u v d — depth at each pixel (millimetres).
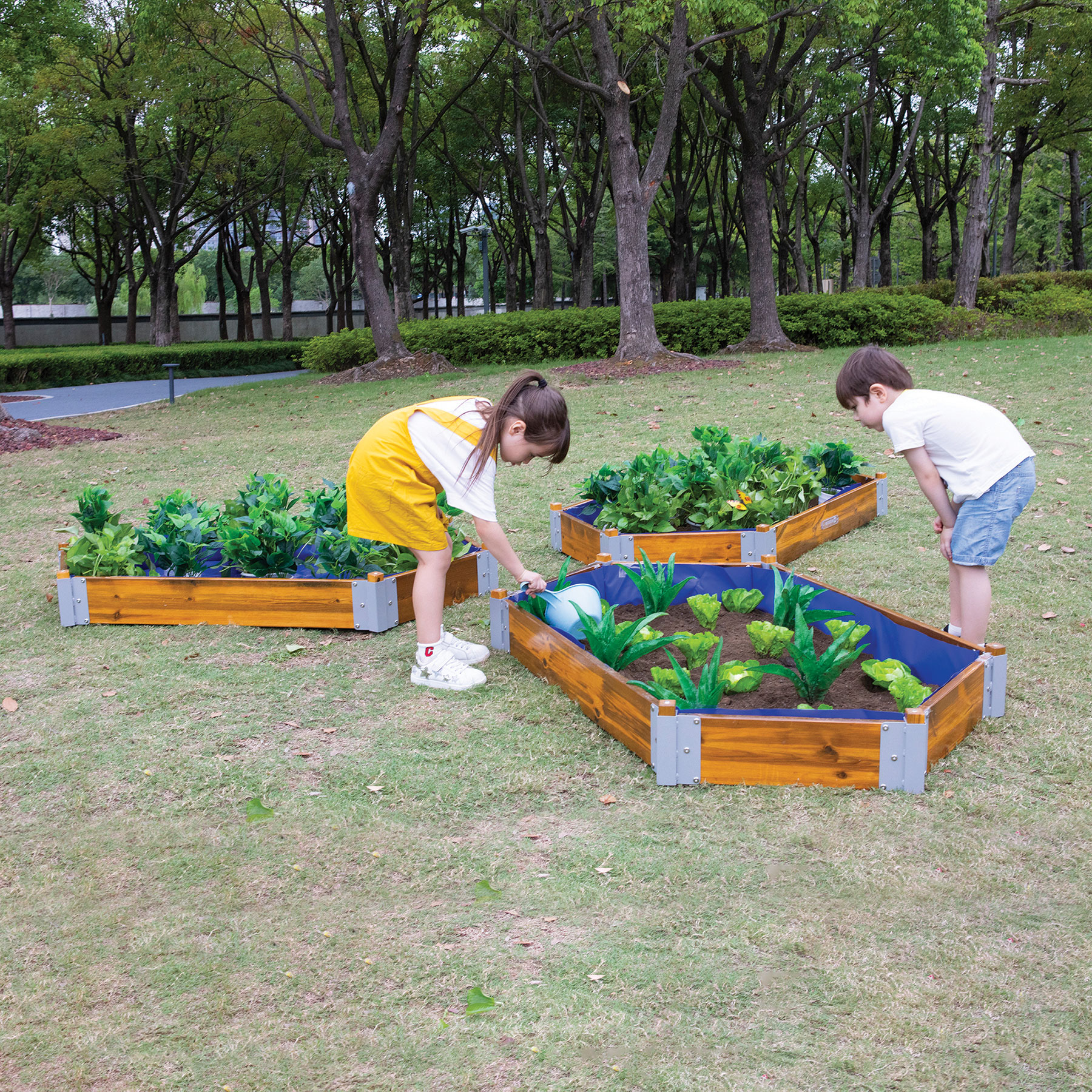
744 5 14297
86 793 3359
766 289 19281
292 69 28391
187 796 3318
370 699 4062
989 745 3451
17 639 4934
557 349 20266
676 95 16312
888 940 2459
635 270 17125
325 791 3320
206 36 20359
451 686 4113
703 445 6852
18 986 2400
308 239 42156
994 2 21344
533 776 3352
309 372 25281
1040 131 30766
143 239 34500
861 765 3168
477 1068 2100
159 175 33250
